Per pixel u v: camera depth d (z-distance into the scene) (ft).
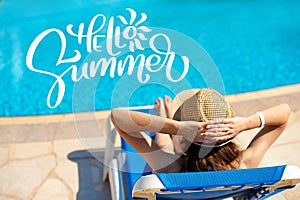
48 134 16.62
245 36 25.70
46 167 14.94
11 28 26.89
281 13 28.19
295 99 18.34
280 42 24.95
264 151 9.88
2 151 15.67
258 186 8.75
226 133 9.05
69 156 15.39
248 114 17.52
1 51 24.58
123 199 12.34
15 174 14.66
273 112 9.87
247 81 21.56
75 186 14.19
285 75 21.89
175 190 8.18
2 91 21.09
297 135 15.98
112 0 29.89
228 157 9.09
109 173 13.21
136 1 29.89
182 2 29.76
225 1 29.86
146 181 8.08
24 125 17.30
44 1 29.63
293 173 8.42
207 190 8.43
